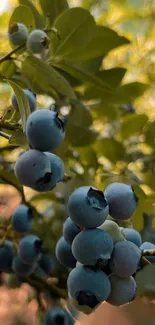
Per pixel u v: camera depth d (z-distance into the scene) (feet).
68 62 1.53
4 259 1.55
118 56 2.79
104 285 1.13
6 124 1.35
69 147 1.62
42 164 1.13
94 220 1.13
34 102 1.40
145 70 2.78
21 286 1.79
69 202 1.14
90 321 1.22
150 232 1.60
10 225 1.55
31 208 1.59
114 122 1.75
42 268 1.65
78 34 1.48
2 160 1.73
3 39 1.95
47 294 1.63
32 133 1.14
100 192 1.13
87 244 1.12
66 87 1.42
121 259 1.13
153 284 1.14
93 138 1.61
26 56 1.40
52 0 1.55
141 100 2.48
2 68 1.48
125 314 1.14
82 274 1.13
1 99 1.93
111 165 1.71
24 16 1.49
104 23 2.67
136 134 1.77
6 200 1.84
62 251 1.22
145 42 2.82
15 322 2.03
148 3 2.71
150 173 1.65
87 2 2.56
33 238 1.49
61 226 1.67
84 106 1.59
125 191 1.16
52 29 1.43
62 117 1.61
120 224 1.41
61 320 1.50
